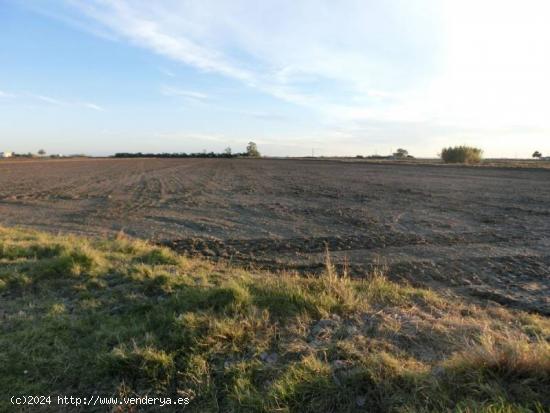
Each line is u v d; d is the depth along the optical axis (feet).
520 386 8.98
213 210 50.57
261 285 16.33
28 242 25.57
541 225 37.88
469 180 97.66
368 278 21.11
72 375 10.62
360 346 11.44
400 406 8.84
